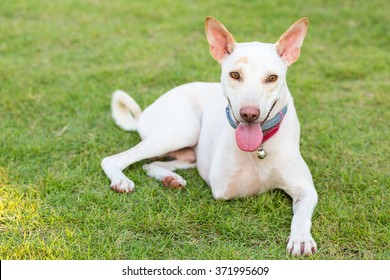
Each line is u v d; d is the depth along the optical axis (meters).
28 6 11.75
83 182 5.25
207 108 5.36
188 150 5.60
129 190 5.06
